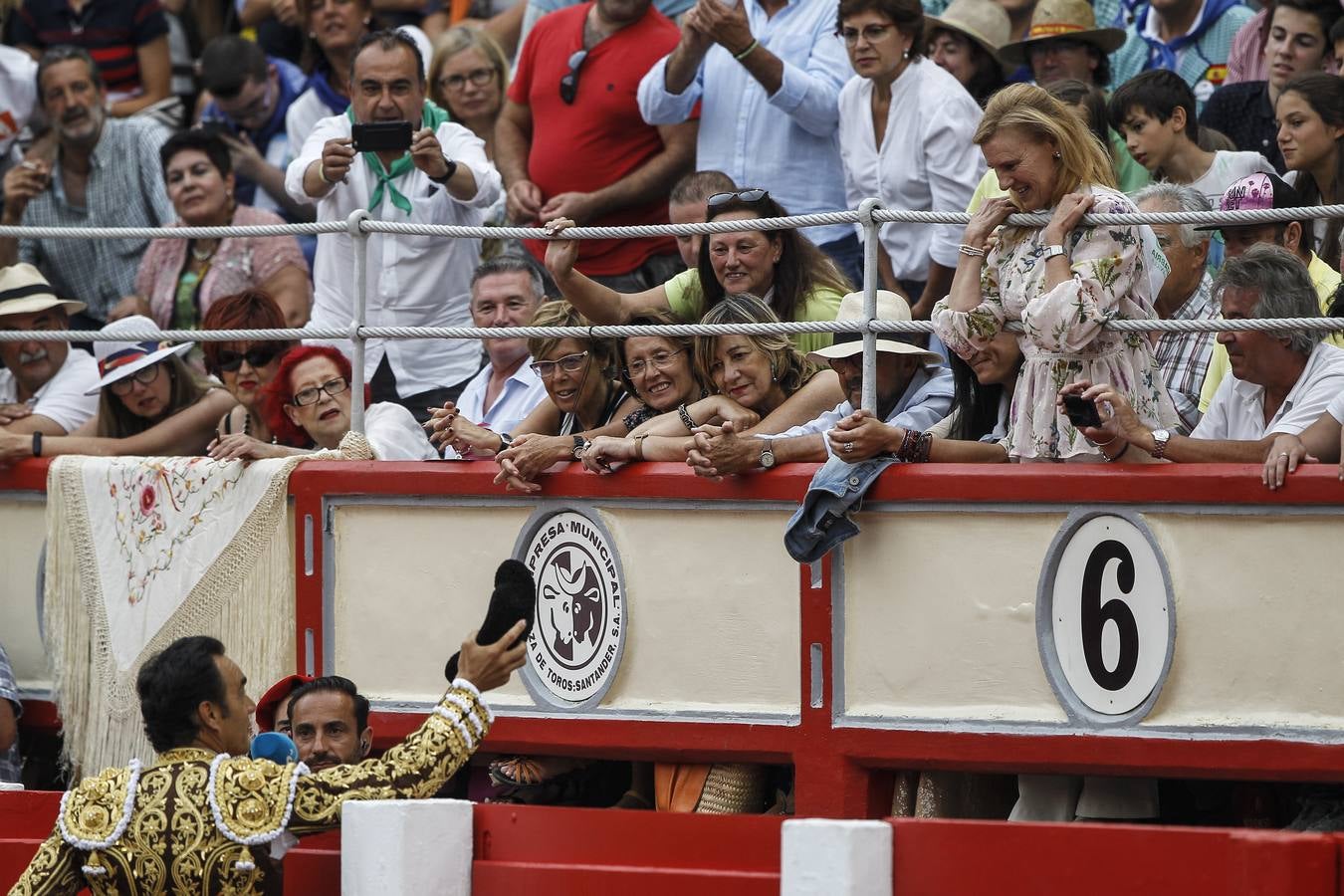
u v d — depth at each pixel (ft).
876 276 77.36
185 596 86.99
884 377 81.87
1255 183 78.02
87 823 65.87
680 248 91.97
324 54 124.77
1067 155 70.59
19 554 92.22
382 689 83.61
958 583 73.05
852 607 74.69
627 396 85.76
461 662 68.74
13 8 138.41
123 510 88.94
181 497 87.56
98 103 124.77
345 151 97.50
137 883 65.10
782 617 76.02
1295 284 70.64
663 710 77.71
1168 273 74.13
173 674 66.54
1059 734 70.90
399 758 67.15
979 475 72.18
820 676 74.95
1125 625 70.44
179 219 114.42
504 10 134.31
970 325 72.64
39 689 91.40
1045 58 104.78
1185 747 69.05
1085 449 71.36
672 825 67.82
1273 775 67.92
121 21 136.77
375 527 84.07
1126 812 74.90
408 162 101.35
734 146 104.63
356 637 84.17
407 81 100.94
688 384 83.35
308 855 69.10
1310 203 87.71
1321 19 98.22
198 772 65.92
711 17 100.48
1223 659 69.10
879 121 99.76
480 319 96.37
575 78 106.83
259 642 85.66
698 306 89.61
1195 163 91.15
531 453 79.51
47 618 90.07
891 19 97.30
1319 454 69.82
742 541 76.79
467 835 67.10
